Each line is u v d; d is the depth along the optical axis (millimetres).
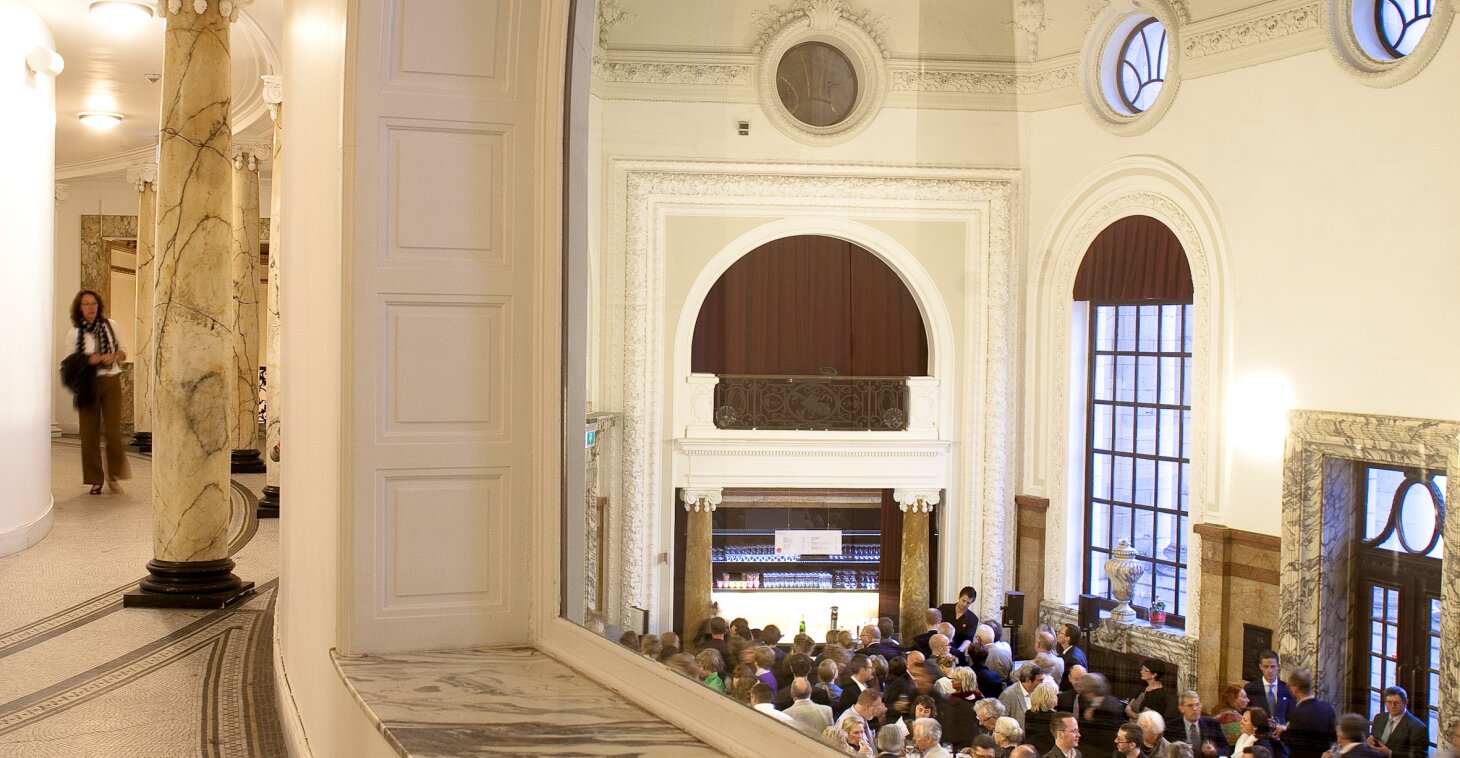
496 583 4180
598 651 3713
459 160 4066
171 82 7395
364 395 3977
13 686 5684
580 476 3986
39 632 6754
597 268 3713
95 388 12383
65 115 15281
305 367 5023
